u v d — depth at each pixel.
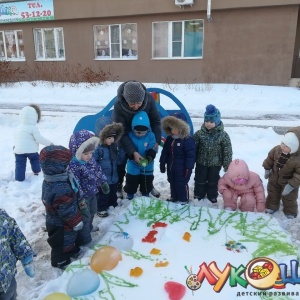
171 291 2.60
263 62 13.91
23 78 18.12
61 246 2.96
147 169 4.22
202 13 14.23
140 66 15.84
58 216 2.85
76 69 16.78
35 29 17.55
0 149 6.57
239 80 14.44
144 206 3.83
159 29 15.22
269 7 13.23
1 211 2.15
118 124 3.75
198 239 3.25
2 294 2.09
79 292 2.58
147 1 14.68
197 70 14.94
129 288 2.65
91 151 3.16
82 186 3.20
